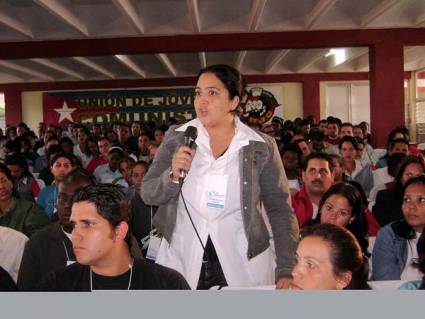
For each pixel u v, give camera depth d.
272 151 1.83
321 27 7.21
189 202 1.81
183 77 14.07
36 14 7.07
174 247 1.84
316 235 1.45
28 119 15.00
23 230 3.01
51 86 14.19
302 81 14.20
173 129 1.88
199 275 1.80
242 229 1.81
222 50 7.54
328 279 1.42
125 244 1.51
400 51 7.34
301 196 3.12
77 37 7.27
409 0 6.88
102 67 12.03
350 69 13.82
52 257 2.07
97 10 7.10
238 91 1.72
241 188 1.78
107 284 1.51
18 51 7.38
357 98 14.77
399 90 7.39
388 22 7.24
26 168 4.49
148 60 11.25
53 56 7.43
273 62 11.35
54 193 3.94
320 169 3.00
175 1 7.00
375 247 2.51
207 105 1.68
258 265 1.84
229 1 6.86
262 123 14.73
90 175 2.29
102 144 6.55
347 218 2.37
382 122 7.43
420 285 1.72
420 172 3.18
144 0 6.81
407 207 2.36
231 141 1.78
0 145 9.49
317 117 14.27
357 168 5.03
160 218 1.88
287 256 1.74
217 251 1.79
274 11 7.21
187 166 1.66
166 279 1.55
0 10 6.14
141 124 10.76
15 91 14.26
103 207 1.42
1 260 2.34
